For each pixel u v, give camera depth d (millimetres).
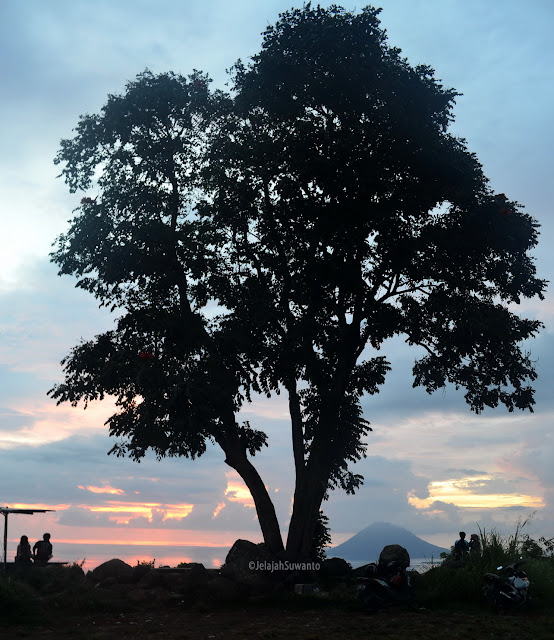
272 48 26359
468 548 24656
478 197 26047
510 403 27516
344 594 19562
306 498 24562
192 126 28094
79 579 20766
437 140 25203
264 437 26453
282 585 22047
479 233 25125
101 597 18109
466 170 25234
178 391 22891
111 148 28359
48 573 21172
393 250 24859
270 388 25922
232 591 19734
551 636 12133
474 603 16953
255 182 26594
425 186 25078
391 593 16625
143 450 27812
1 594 16672
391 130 24969
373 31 26031
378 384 27641
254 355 25203
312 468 24906
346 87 25109
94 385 26391
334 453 25859
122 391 26188
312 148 24641
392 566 17188
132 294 26969
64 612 16531
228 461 25953
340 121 26172
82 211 26969
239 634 13227
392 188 24469
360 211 23844
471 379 27703
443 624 14062
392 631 13258
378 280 26172
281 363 25172
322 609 17812
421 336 27094
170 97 27141
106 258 26016
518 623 13891
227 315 25766
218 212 26828
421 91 25578
